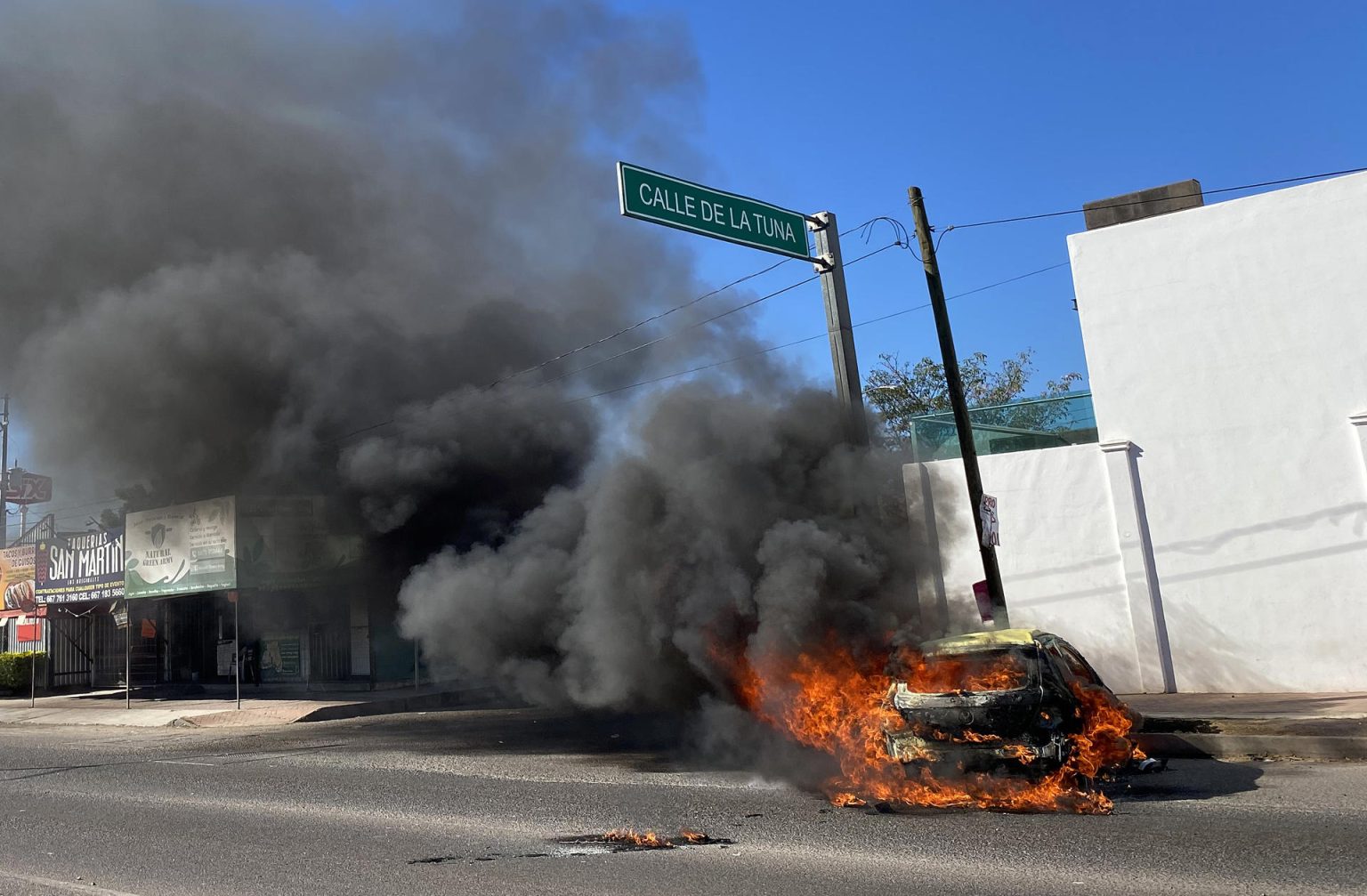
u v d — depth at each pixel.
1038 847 6.61
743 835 7.39
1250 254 14.19
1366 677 13.13
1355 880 5.56
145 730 18.42
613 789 9.64
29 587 27.69
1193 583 14.28
